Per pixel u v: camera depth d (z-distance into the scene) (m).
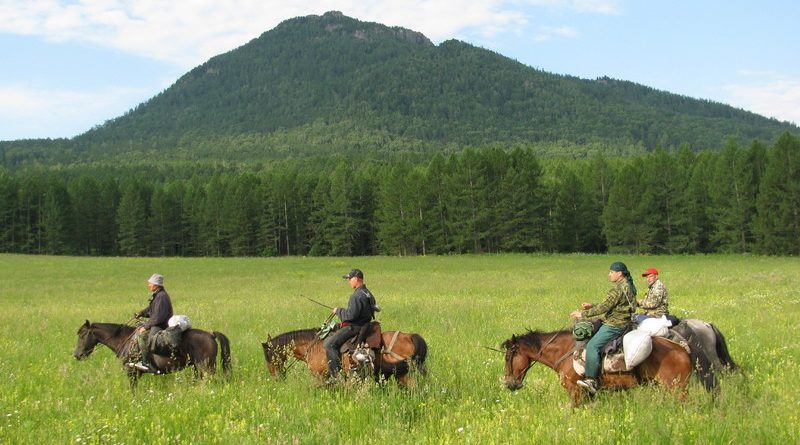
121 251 127.62
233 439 7.95
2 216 118.94
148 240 124.62
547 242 97.94
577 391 9.72
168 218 126.44
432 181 101.94
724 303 22.77
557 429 7.78
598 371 9.38
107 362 13.70
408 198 101.06
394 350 10.66
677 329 9.59
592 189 102.62
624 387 9.40
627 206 87.88
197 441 8.08
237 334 18.19
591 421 8.16
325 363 11.16
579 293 30.19
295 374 11.30
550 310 22.50
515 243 93.75
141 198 128.12
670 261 63.75
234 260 81.88
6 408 9.83
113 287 43.66
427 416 9.02
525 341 10.38
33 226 122.25
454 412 9.25
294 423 8.66
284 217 120.62
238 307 26.02
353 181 117.25
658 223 89.50
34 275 56.84
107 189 129.25
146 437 8.34
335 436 8.12
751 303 22.66
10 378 12.27
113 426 8.60
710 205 87.56
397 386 10.42
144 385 11.73
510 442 7.62
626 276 9.47
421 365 10.62
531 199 94.94
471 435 7.80
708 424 7.76
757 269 47.94
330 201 116.12
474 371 12.28
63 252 118.12
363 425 8.66
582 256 77.81
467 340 16.17
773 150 75.75
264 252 116.69
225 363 11.87
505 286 35.69
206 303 28.94
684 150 110.88
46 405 10.02
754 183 83.94
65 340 18.11
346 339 10.71
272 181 123.75
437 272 52.75
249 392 10.49
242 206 117.25
